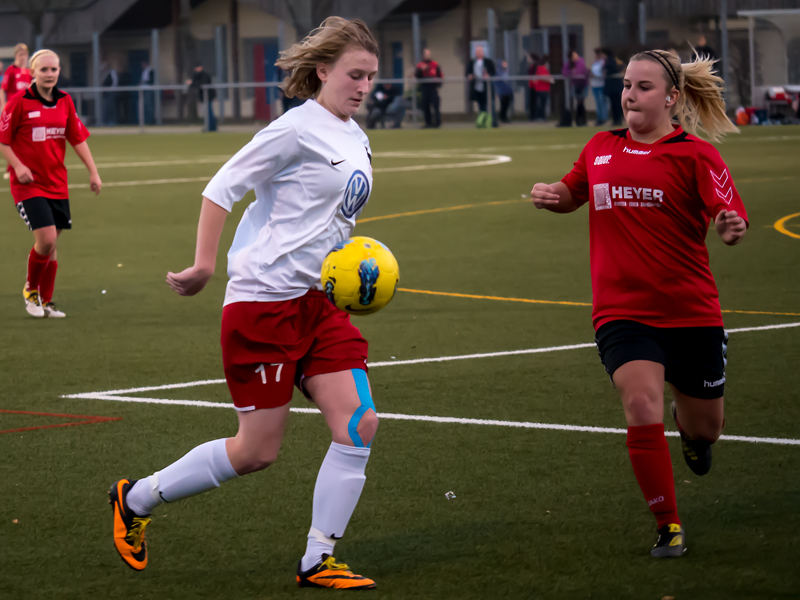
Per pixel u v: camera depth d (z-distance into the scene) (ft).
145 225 144.36
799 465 48.21
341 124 36.91
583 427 54.70
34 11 441.68
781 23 349.41
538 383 63.67
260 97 414.62
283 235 36.55
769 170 195.42
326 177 36.32
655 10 373.81
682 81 40.57
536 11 391.45
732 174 190.08
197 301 93.30
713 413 41.16
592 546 39.47
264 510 43.83
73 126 87.25
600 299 40.63
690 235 39.70
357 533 41.27
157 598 35.76
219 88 416.05
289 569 38.06
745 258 108.58
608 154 40.78
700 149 39.22
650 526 41.37
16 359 72.28
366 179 37.24
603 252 40.75
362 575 37.35
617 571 37.11
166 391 63.52
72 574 37.78
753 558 37.99
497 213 148.15
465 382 64.13
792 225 130.11
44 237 85.15
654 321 39.68
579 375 65.41
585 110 370.94
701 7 366.84
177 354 73.36
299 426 55.88
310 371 36.91
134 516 37.35
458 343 74.90
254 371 36.40
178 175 217.15
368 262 36.37
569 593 35.37
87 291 98.53
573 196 42.80
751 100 357.00
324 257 36.86
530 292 93.91
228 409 59.52
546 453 50.60
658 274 39.52
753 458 49.29
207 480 36.88
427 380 64.75
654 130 40.52
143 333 80.48
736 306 85.46
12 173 85.30
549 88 378.12
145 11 440.45
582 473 47.75
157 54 416.05
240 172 35.86
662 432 38.60
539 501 44.32
